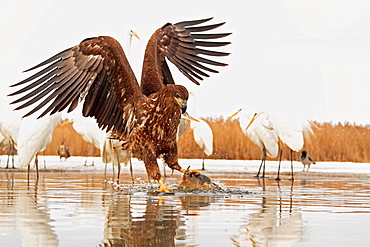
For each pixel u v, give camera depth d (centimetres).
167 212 707
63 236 541
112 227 591
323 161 2544
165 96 912
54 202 810
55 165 1948
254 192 1004
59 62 858
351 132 2719
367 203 829
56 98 849
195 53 1066
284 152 2544
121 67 902
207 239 531
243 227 596
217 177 1514
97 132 1828
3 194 928
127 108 934
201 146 2134
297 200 868
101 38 893
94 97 902
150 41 1039
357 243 520
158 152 963
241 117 1956
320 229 590
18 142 1456
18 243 509
